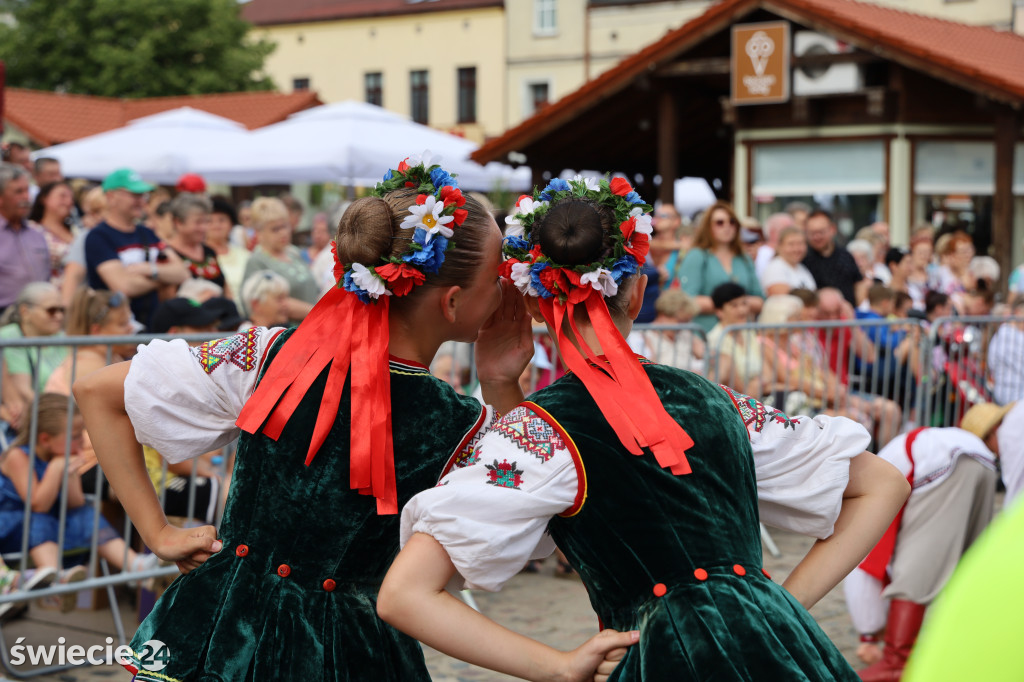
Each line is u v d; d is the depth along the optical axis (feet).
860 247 28.40
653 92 39.88
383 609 5.02
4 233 18.37
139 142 40.88
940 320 20.54
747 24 37.35
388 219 5.58
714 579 5.08
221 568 5.67
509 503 5.00
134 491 5.90
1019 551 2.05
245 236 30.14
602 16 95.81
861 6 42.83
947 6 73.00
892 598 11.77
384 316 5.65
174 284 17.74
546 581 15.88
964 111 37.04
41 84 94.94
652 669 4.92
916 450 11.78
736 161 39.29
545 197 5.62
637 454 5.14
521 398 6.24
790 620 5.15
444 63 104.01
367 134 38.01
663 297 18.12
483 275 5.77
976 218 37.78
